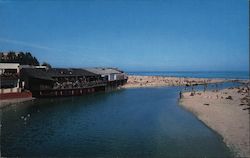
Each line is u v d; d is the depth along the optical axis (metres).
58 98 72.81
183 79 160.62
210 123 41.44
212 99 68.25
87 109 57.62
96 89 89.69
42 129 40.12
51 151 29.86
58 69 85.75
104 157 27.83
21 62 83.69
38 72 73.50
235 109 51.56
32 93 69.19
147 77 174.88
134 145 32.09
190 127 39.88
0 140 33.62
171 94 86.25
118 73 111.12
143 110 55.81
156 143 32.56
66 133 37.72
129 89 104.00
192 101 65.56
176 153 28.94
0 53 79.75
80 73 89.25
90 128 40.62
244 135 33.56
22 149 30.69
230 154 27.81
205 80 154.38
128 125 42.28
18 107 58.06
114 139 34.56
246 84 125.50
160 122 43.97
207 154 28.11
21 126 41.91
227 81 149.75
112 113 52.81
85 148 31.16
